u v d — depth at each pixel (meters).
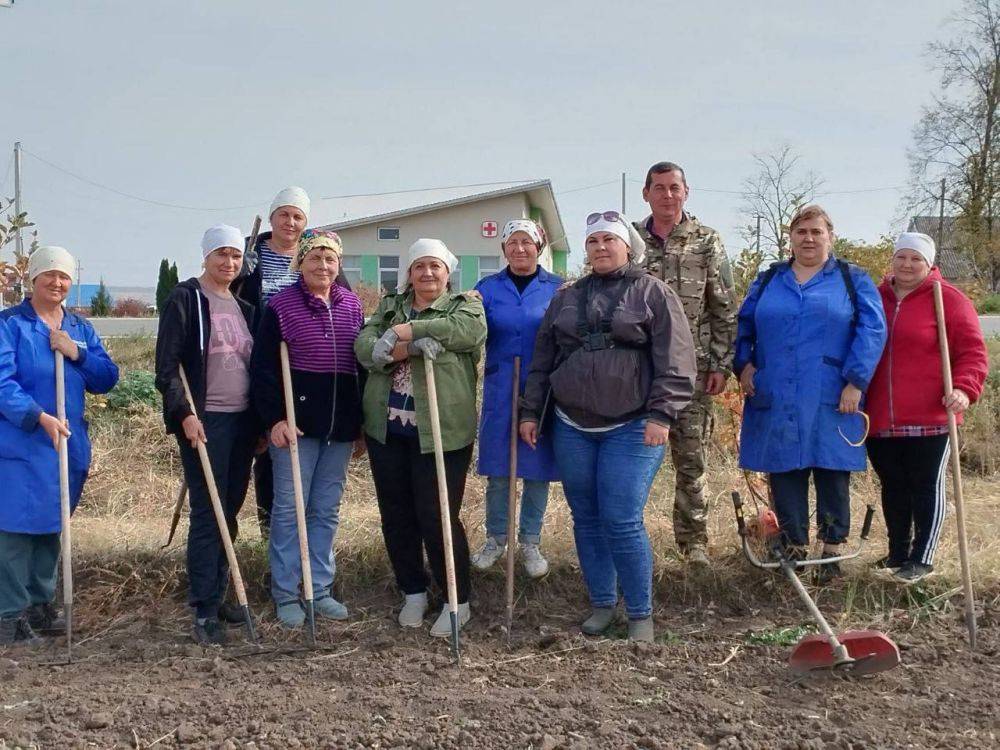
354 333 5.06
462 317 4.78
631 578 4.73
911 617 5.00
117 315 40.03
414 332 4.71
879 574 5.24
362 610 5.35
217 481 4.88
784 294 5.09
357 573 5.69
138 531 6.38
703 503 5.52
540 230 5.32
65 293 4.88
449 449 4.84
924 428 5.03
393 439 4.93
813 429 4.96
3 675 4.44
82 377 4.98
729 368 5.37
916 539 5.18
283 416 4.88
